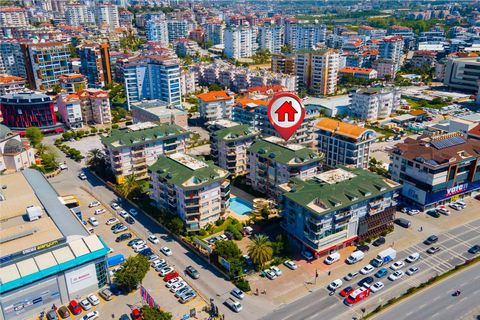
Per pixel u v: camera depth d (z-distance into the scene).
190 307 110.31
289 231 138.62
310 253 131.00
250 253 123.81
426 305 110.38
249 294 115.50
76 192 179.62
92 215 159.62
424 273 123.69
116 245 139.75
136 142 180.62
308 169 158.25
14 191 147.88
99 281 117.00
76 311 108.19
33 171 168.62
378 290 116.25
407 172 163.25
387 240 140.62
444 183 157.62
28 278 104.19
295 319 105.88
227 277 122.81
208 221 147.75
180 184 139.62
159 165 154.75
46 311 108.56
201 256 132.75
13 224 125.25
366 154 186.25
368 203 134.88
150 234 146.12
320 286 118.38
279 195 156.38
